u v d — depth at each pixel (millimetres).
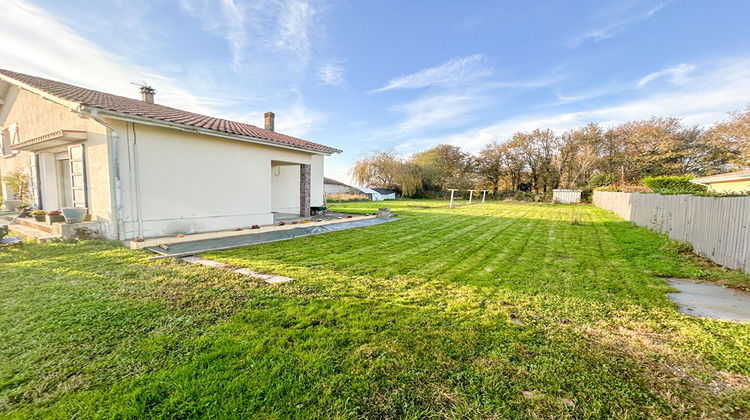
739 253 4984
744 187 13594
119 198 6363
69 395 1767
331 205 22469
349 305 3275
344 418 1658
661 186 18000
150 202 6930
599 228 11094
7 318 2742
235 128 9602
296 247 6488
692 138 27469
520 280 4531
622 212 15023
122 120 6258
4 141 10359
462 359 2264
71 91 7469
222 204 8438
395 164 33344
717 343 2594
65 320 2715
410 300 3504
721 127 24641
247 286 3811
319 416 1667
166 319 2795
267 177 9789
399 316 3021
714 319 3162
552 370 2143
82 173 6918
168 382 1895
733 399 1865
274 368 2070
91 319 2750
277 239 7293
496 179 39281
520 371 2125
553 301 3619
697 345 2561
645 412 1752
